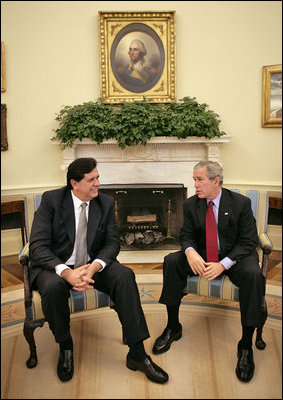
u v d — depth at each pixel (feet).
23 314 9.58
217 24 14.47
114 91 14.65
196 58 14.69
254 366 7.07
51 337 8.44
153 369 6.87
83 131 13.10
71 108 13.97
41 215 7.57
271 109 14.37
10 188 14.58
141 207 14.75
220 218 7.91
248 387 6.69
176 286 7.75
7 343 8.20
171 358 7.57
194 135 13.85
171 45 14.44
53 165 14.98
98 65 14.64
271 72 14.17
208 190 7.73
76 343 8.16
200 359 7.54
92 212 7.74
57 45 14.46
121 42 14.43
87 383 6.85
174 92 14.61
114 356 7.69
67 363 7.02
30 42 14.34
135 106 13.34
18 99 14.49
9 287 11.44
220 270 7.47
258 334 7.76
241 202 7.89
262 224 8.92
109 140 13.65
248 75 14.53
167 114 13.56
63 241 7.63
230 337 8.33
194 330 8.64
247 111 14.70
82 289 6.95
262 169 14.87
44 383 6.86
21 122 14.62
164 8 14.48
